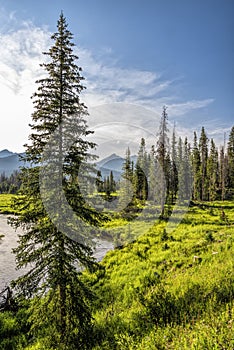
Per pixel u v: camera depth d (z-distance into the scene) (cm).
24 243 824
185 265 1270
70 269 806
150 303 823
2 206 5006
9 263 1977
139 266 1462
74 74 836
